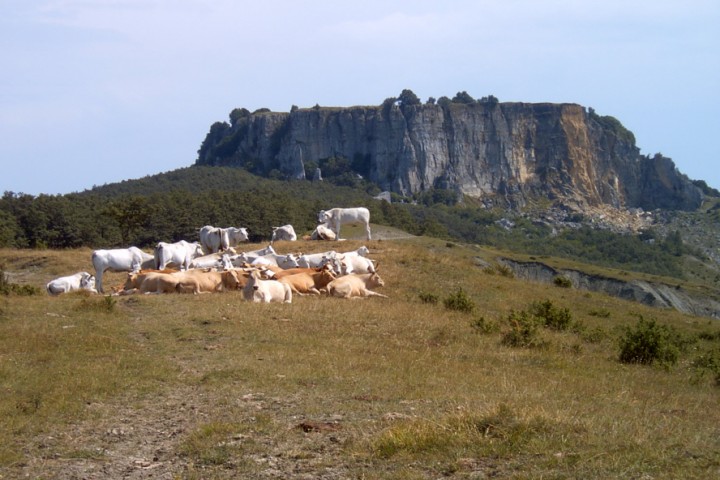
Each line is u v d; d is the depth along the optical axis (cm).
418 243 7006
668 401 1414
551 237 18438
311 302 2173
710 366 1958
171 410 1170
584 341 2200
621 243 17075
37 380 1298
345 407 1159
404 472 852
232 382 1317
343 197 15438
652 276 9312
